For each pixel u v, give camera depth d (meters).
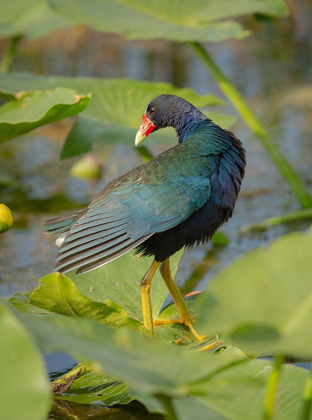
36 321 4.19
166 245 7.86
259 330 3.88
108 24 11.34
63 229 8.09
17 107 8.87
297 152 14.69
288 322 3.98
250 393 5.36
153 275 7.77
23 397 3.71
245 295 4.14
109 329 4.18
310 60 20.12
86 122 10.73
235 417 5.21
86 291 7.96
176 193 7.65
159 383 3.70
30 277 10.01
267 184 13.60
